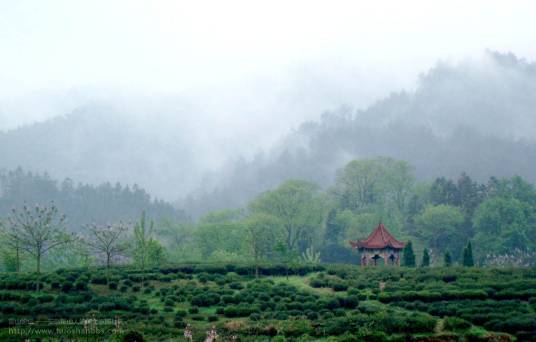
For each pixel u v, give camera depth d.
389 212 155.88
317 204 137.50
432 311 55.09
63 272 69.81
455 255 141.50
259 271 79.25
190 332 46.16
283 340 46.97
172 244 137.00
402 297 60.00
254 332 49.47
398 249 90.00
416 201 172.12
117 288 65.25
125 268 76.62
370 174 165.50
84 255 86.19
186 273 76.69
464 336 47.47
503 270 74.88
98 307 54.91
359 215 145.50
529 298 58.62
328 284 69.94
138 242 83.38
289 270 80.69
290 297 62.00
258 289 65.62
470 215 154.00
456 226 146.00
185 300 61.56
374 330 48.16
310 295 63.03
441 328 49.66
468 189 165.75
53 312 52.56
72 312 53.09
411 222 161.12
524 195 150.38
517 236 129.25
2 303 53.28
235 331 49.69
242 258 110.31
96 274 68.50
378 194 167.88
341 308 57.62
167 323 52.00
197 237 125.56
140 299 61.47
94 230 77.50
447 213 140.12
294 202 131.00
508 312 52.66
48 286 62.47
